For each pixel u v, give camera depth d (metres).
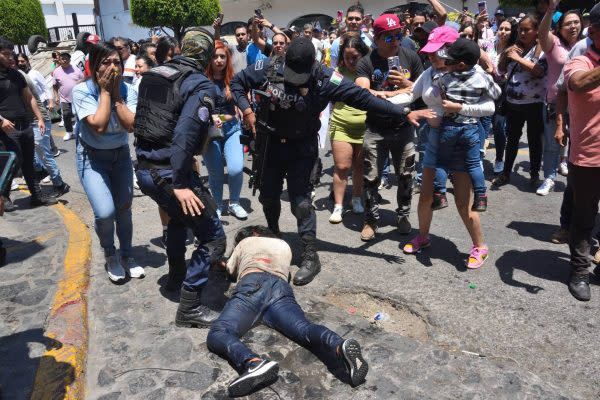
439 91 3.60
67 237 4.75
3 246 4.52
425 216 4.09
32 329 3.19
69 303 3.48
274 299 3.04
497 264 3.96
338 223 4.96
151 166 3.02
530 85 5.40
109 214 3.61
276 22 21.48
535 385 2.57
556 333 3.05
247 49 6.25
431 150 3.79
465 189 3.72
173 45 5.07
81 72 9.61
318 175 3.82
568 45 5.01
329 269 3.98
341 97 3.47
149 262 4.20
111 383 2.69
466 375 2.66
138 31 25.77
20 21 20.75
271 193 3.96
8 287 3.77
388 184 6.16
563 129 4.18
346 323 3.19
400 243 4.45
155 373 2.76
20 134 5.45
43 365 2.82
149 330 3.17
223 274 3.90
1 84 5.28
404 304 3.45
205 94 2.80
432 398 2.51
